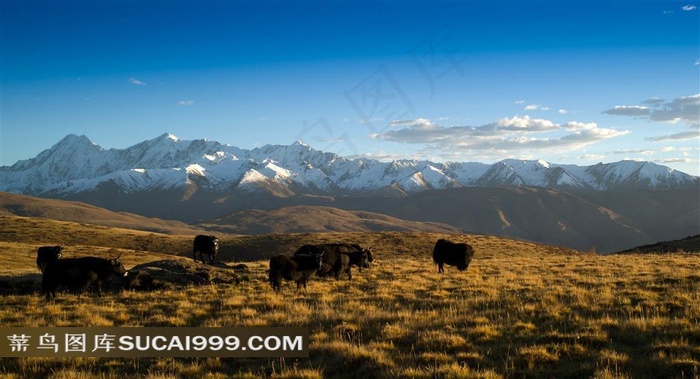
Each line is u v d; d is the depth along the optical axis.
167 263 24.56
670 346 11.15
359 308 16.72
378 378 10.08
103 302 18.78
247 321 14.76
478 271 28.03
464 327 13.78
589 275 24.28
